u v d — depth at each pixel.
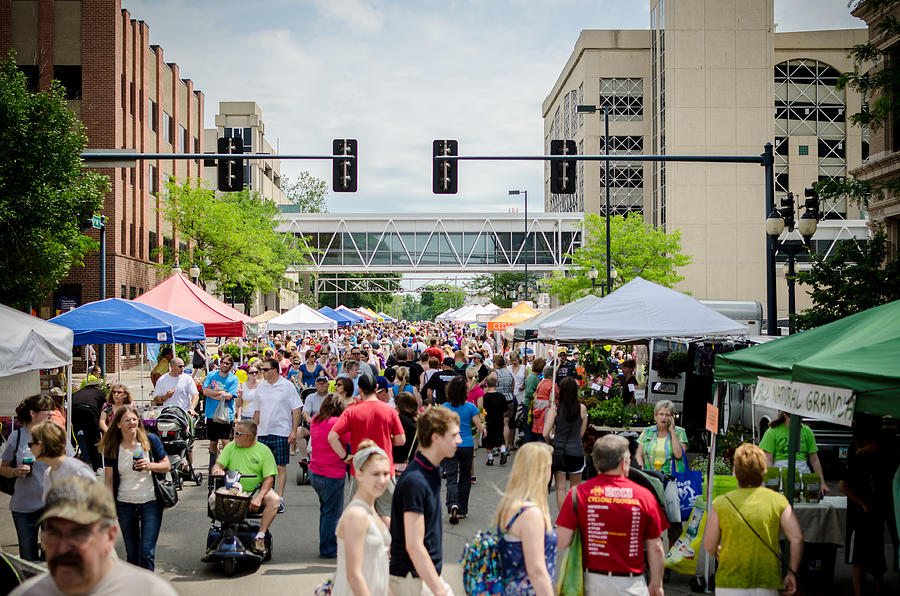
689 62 72.75
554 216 73.12
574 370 13.74
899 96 13.14
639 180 89.19
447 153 16.47
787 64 83.56
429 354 18.19
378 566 4.69
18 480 7.39
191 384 13.35
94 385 12.08
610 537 4.91
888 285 13.81
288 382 11.08
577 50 91.88
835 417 5.52
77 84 37.06
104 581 2.97
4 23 36.69
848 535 7.26
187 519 10.57
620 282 45.81
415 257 73.44
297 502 11.74
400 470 9.82
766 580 5.36
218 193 50.19
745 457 5.51
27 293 17.17
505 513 4.61
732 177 72.50
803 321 14.34
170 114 47.50
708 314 11.31
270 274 50.34
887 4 14.84
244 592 7.42
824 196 15.07
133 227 40.28
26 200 16.09
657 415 8.33
